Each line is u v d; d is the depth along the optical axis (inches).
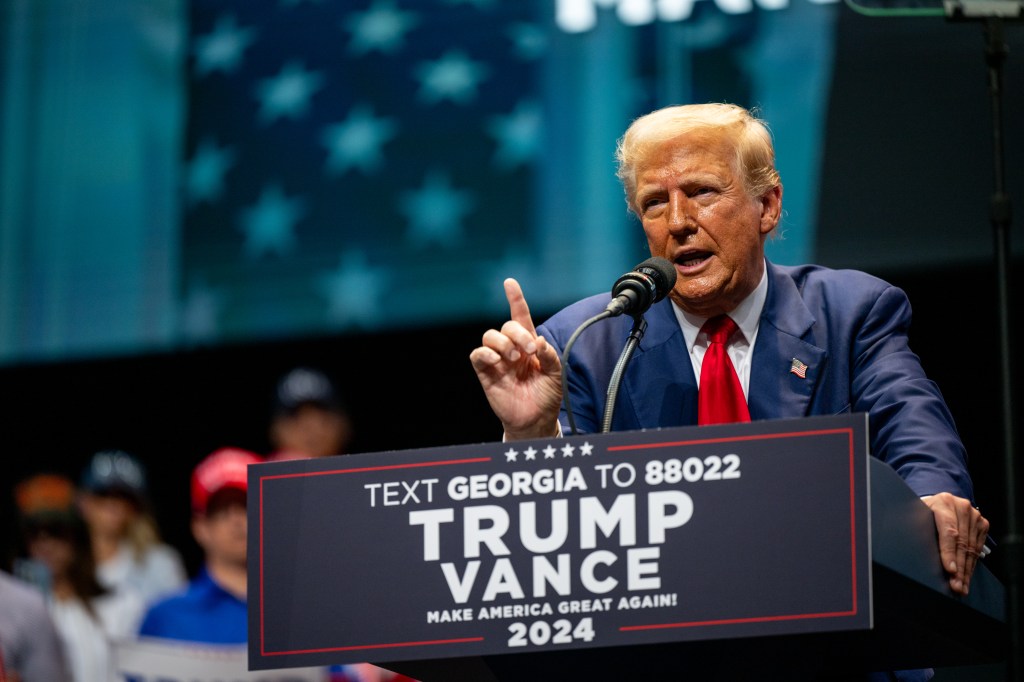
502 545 156.0
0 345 514.0
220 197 502.0
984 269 423.5
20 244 515.5
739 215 205.9
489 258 472.1
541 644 152.7
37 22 523.5
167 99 511.5
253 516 164.9
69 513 453.1
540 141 470.6
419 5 491.5
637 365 213.3
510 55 477.7
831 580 148.0
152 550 484.4
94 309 508.4
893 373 203.5
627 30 462.6
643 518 153.3
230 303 497.0
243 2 509.4
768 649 168.6
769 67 443.5
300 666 159.5
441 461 159.8
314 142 495.2
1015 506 197.5
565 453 156.5
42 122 519.2
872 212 428.5
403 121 486.9
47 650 385.7
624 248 457.4
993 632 177.5
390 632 157.5
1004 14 226.2
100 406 569.3
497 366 192.9
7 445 577.9
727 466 152.6
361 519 161.2
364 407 538.6
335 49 497.7
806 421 152.1
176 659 387.2
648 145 208.8
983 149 420.5
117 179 511.8
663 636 150.1
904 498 158.4
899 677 202.4
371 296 483.8
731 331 212.1
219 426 563.8
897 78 430.3
